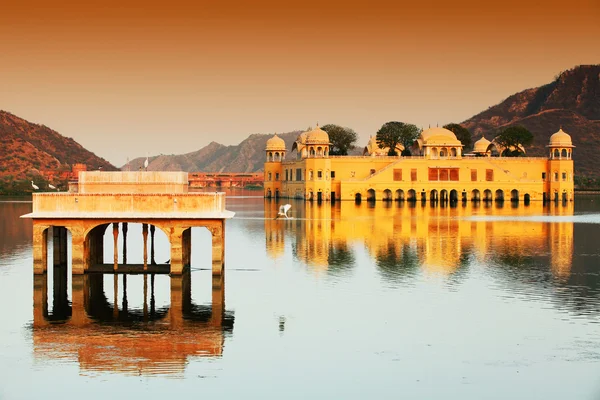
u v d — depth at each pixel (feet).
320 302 144.25
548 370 105.60
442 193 543.80
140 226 319.27
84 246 164.96
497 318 131.75
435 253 214.48
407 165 542.57
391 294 151.84
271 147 651.25
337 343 117.19
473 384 100.68
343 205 477.77
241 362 108.06
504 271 180.86
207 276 171.32
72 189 174.70
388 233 274.16
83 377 102.17
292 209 431.02
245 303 142.92
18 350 112.57
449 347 115.24
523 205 491.72
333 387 99.40
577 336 120.57
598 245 234.99
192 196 159.43
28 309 137.69
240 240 251.39
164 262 198.90
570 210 426.92
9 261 193.98
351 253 214.48
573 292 153.99
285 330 123.95
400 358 110.32
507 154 636.07
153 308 138.62
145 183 167.94
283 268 185.37
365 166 554.87
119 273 169.27
